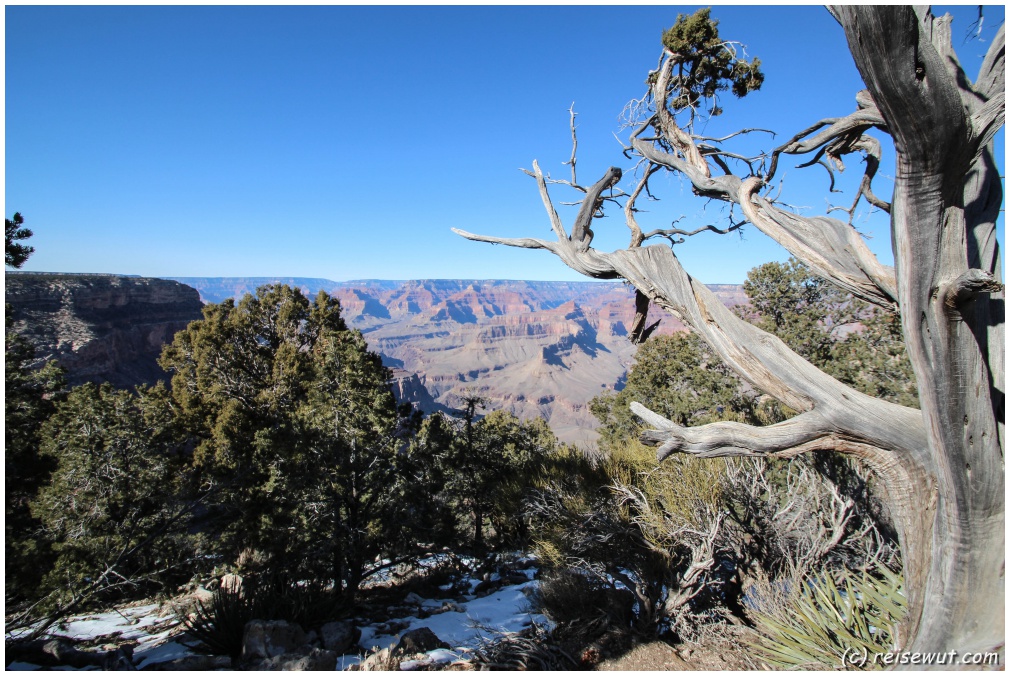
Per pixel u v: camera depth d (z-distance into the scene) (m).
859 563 6.87
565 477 11.41
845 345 15.85
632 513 9.87
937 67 2.80
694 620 7.31
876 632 4.70
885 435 3.99
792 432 4.30
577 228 5.71
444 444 20.33
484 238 6.46
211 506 17.59
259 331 28.05
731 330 4.62
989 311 3.52
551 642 7.75
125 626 12.59
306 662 7.00
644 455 11.00
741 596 7.91
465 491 23.20
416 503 17.08
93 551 15.16
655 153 6.28
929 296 3.33
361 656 8.06
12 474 12.36
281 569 12.98
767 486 8.17
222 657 7.96
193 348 27.62
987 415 3.33
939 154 3.02
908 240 3.33
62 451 17.91
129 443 19.00
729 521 8.10
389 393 18.59
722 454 4.51
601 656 7.02
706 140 6.13
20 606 11.04
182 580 16.97
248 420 22.56
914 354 3.48
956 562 3.52
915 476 3.95
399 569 18.52
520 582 15.28
